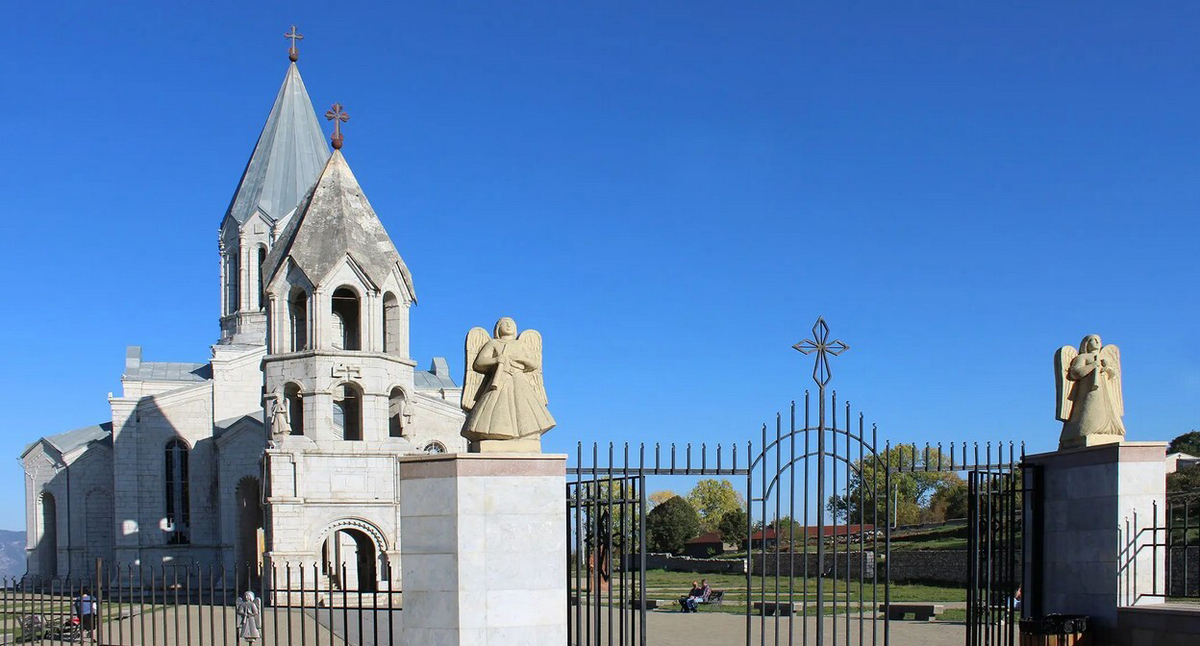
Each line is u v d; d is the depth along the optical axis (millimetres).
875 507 19219
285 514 49531
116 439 67875
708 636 30828
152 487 68250
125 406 68250
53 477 71250
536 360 18375
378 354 52094
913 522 84750
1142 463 19719
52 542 73500
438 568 17344
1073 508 20594
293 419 53312
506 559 17312
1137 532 19562
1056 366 21156
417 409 64500
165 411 68938
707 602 44719
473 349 18422
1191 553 32562
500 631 17156
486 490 17359
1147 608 18766
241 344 70750
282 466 49812
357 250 52531
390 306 54125
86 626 34156
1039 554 21344
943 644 27469
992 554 20609
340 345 55344
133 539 67000
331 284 51812
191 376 72938
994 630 21891
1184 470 53312
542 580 17453
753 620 36562
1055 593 20984
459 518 17188
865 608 41688
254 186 73375
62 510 70500
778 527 18609
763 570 18453
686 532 103688
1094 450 20125
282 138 74625
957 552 56094
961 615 37312
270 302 52844
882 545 63438
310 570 49438
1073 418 20922
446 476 17406
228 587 63625
